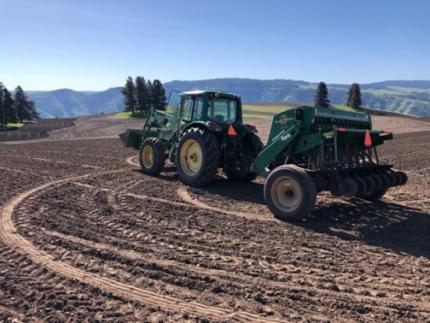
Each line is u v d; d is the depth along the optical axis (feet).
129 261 16.25
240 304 13.07
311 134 23.90
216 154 31.19
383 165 26.91
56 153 55.62
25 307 12.62
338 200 27.63
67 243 18.04
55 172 37.68
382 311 12.82
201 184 31.53
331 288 14.34
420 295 13.94
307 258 17.07
